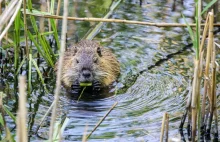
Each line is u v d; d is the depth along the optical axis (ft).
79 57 39.99
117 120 34.04
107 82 40.14
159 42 46.88
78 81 39.73
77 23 49.39
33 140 31.04
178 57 44.34
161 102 36.86
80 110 35.70
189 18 49.98
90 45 42.32
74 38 46.83
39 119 33.99
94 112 35.40
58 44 42.75
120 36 47.73
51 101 37.01
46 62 42.68
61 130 27.78
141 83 40.19
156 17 50.39
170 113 35.09
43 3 47.34
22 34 46.11
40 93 38.22
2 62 42.42
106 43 46.42
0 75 40.83
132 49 45.73
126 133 32.19
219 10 51.55
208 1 53.06
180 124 32.91
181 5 53.42
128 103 36.86
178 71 41.93
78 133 32.17
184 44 46.42
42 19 44.88
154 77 41.09
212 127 33.40
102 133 32.14
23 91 21.52
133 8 52.54
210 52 30.89
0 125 32.60
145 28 49.16
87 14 50.57
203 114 32.40
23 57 42.80
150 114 34.99
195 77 30.32
